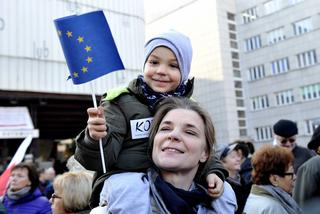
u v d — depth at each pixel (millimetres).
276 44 31750
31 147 13328
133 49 15672
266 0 32469
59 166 10727
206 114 1654
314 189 2898
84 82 1781
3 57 12773
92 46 1809
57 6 13945
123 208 1465
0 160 14141
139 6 16234
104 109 1690
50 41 13727
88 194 2699
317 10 29031
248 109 33656
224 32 33875
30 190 3768
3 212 3100
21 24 13227
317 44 28938
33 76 13312
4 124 12656
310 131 29188
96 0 14828
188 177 1596
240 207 3352
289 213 2658
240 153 4180
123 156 1646
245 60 34031
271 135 31938
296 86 30203
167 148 1545
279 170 2830
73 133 20125
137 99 1717
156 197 1518
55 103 14422
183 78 1794
